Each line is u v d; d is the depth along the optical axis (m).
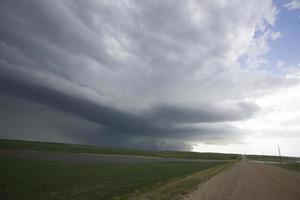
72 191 25.20
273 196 23.81
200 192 24.77
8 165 51.91
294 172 64.75
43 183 30.55
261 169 74.75
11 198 20.86
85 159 95.94
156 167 70.62
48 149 163.88
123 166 69.56
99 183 32.09
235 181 37.72
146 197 21.03
